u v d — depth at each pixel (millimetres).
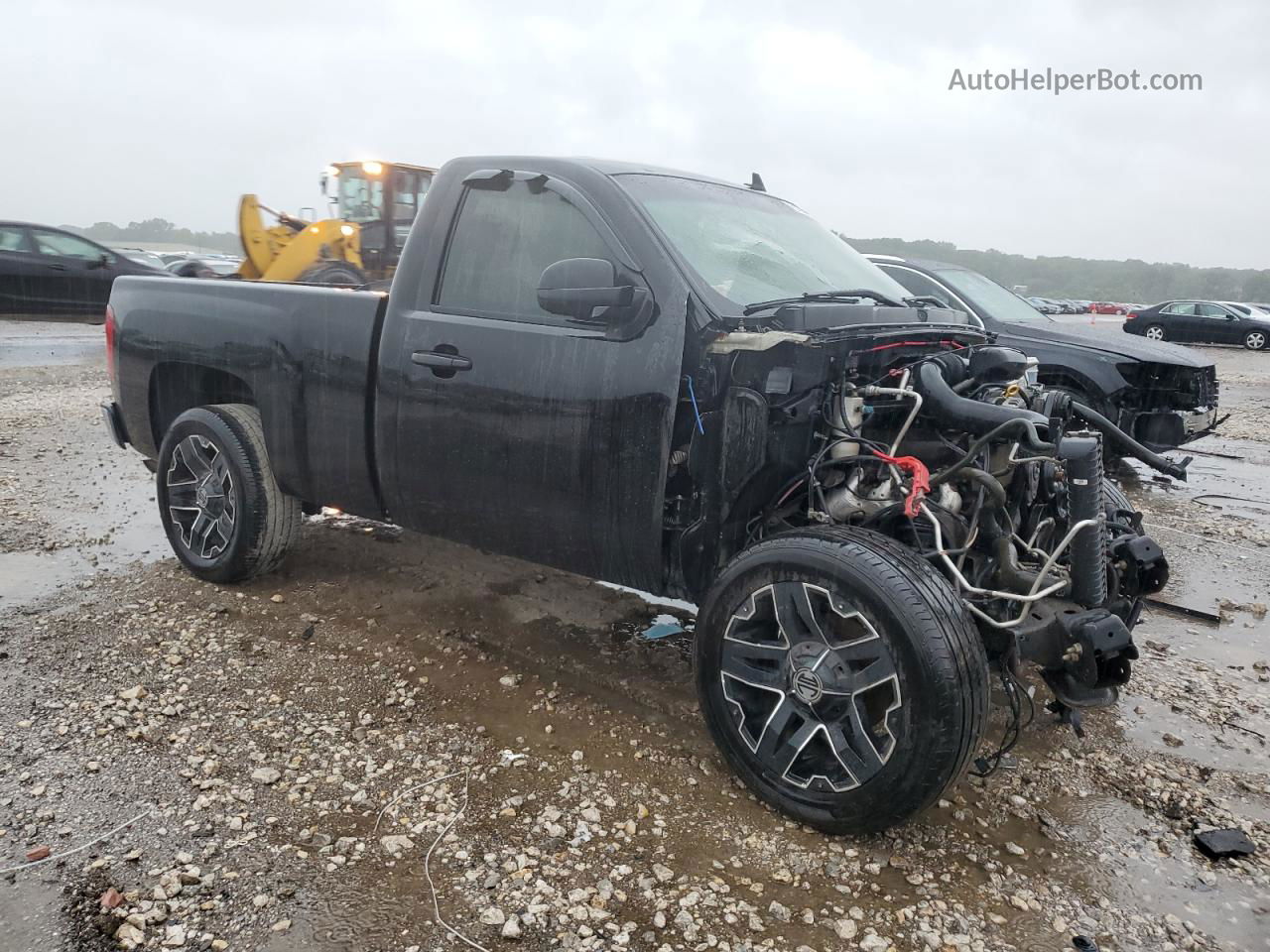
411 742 3102
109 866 2400
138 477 6512
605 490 3051
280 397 3947
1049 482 3148
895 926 2332
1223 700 3705
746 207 3738
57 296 15742
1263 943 2338
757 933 2279
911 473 2861
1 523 5250
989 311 7773
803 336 2719
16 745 2941
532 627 4109
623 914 2324
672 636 4070
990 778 3045
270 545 4270
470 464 3379
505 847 2568
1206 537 6086
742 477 2822
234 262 27172
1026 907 2428
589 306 2887
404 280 3584
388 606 4277
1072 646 2604
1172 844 2746
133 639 3775
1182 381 7066
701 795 2859
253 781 2818
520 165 3426
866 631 2545
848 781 2609
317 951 2156
